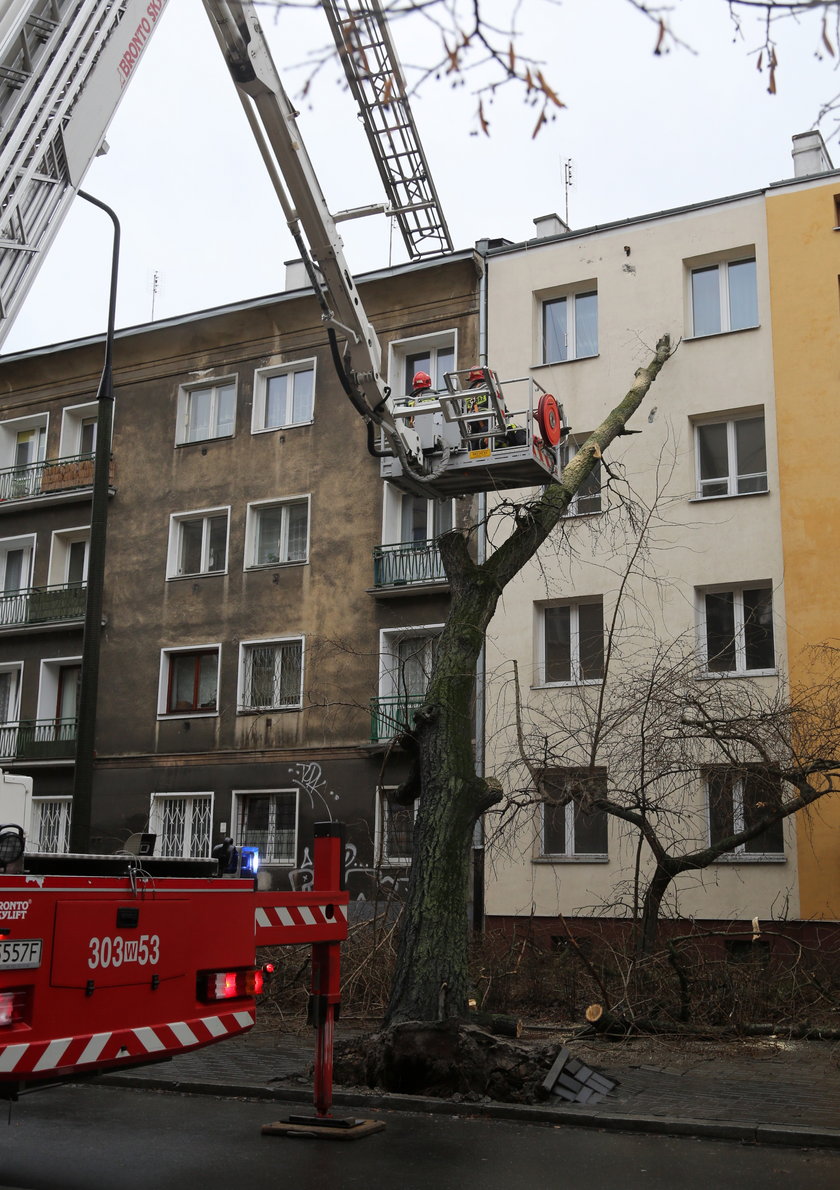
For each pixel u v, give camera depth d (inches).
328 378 1002.1
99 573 532.4
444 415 491.2
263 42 391.5
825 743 589.9
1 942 216.8
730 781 591.2
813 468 805.2
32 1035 221.6
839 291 825.5
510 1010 546.6
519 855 815.1
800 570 794.2
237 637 991.0
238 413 1037.8
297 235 435.2
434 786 442.3
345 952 578.6
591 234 916.0
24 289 276.7
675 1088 379.2
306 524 994.1
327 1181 256.2
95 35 295.3
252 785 957.2
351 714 926.4
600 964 553.9
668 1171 272.8
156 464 1065.5
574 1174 268.4
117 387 1102.4
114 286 585.6
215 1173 263.1
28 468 1135.6
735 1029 489.7
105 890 243.3
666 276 884.0
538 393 903.7
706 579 820.6
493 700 853.2
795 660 781.3
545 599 864.3
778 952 686.5
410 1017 407.8
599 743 619.2
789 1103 351.9
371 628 933.8
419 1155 288.4
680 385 859.4
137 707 1022.4
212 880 275.7
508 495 894.4
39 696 1075.9
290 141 410.3
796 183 852.6
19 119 275.6
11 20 268.1
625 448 863.7
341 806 915.4
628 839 778.2
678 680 605.9
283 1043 490.0
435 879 427.5
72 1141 300.5
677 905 667.4
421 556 924.0
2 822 301.6
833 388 810.8
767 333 844.6
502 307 939.3
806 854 735.7
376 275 975.0
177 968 260.7
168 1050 254.5
